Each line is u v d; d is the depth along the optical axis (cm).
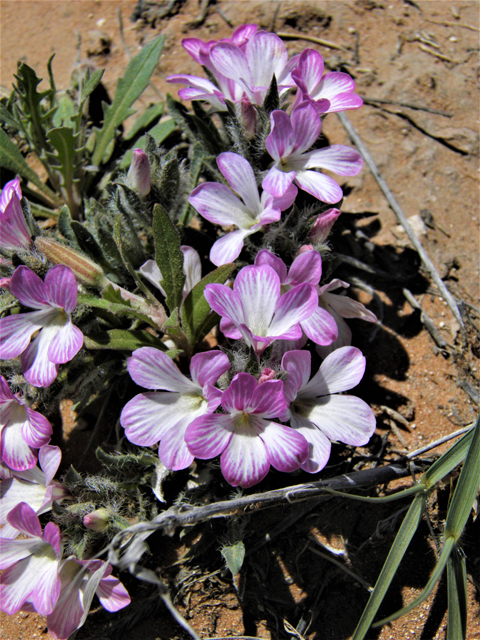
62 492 17
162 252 17
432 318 20
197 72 25
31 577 16
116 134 23
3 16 28
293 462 14
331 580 18
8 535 16
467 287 21
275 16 26
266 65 18
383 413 19
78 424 19
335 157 17
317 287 17
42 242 16
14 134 24
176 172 19
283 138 16
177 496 18
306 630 17
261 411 15
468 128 23
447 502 18
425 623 17
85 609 15
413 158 23
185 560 17
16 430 17
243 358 16
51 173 22
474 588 17
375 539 17
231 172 17
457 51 25
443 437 18
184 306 17
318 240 18
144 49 22
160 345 17
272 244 18
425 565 18
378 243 21
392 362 20
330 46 25
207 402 16
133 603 17
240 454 15
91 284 17
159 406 15
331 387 16
